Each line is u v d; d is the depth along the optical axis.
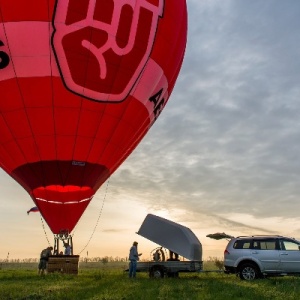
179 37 20.92
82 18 17.31
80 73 17.83
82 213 21.70
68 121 18.64
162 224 19.95
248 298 10.56
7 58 17.14
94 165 20.42
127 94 19.20
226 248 17.70
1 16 16.81
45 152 19.42
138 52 18.70
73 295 11.20
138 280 17.11
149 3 18.81
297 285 13.85
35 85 17.62
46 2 16.91
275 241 17.06
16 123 18.53
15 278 18.64
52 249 22.33
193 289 12.83
